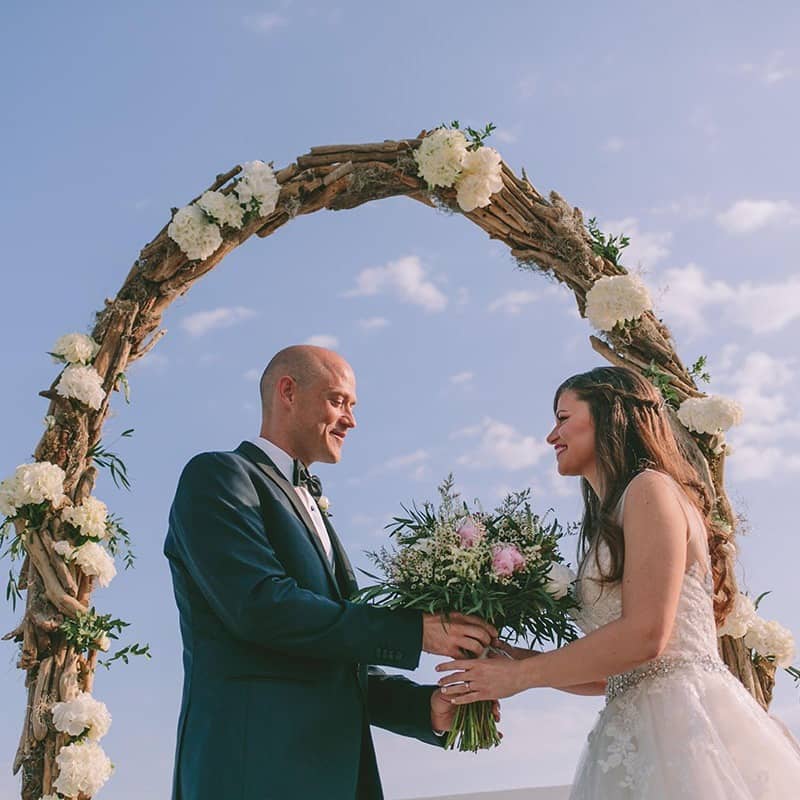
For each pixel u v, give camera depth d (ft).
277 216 14.79
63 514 13.67
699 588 10.50
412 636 10.64
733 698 10.02
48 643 13.39
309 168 14.85
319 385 12.22
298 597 10.59
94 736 13.01
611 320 14.78
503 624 11.11
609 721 10.18
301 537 11.42
